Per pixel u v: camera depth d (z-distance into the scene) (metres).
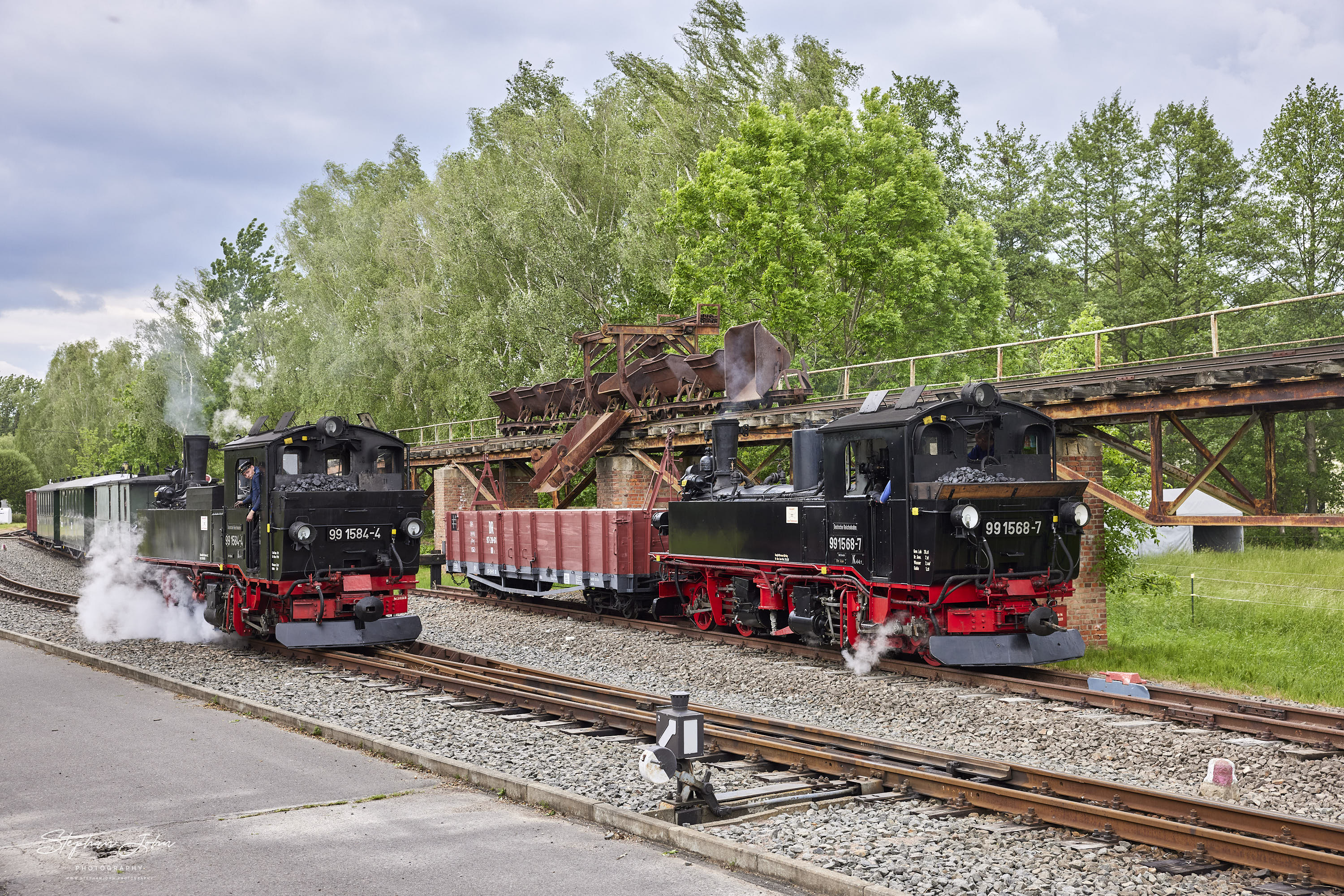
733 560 16.05
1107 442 14.40
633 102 47.75
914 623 12.80
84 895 5.78
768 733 9.68
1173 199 49.56
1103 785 7.22
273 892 5.79
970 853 6.25
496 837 6.73
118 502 26.61
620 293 39.06
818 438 15.03
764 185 30.62
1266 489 12.70
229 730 10.08
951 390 16.16
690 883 5.91
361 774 8.37
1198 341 47.09
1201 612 18.88
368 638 14.98
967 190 57.06
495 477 29.50
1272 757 8.70
